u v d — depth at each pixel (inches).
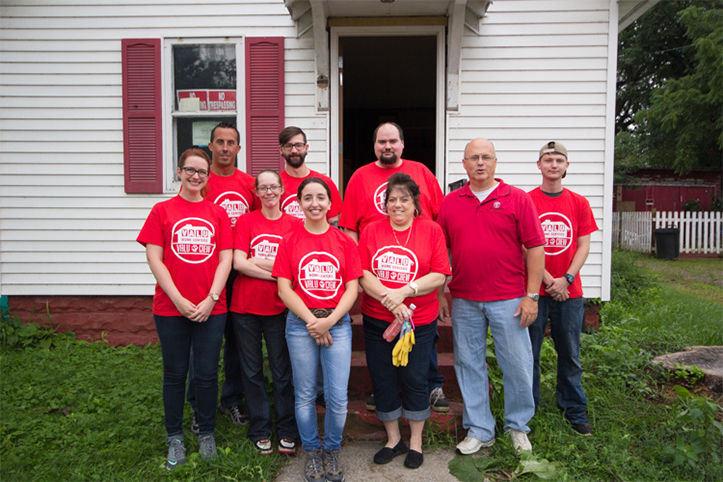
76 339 218.4
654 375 171.9
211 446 122.4
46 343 210.8
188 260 116.0
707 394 159.0
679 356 179.2
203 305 115.1
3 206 217.3
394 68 337.4
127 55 213.8
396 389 123.0
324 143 215.8
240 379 140.6
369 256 120.1
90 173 217.3
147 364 191.3
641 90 763.4
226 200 135.3
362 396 147.1
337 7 200.5
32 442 133.3
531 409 125.4
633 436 134.8
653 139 688.4
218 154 134.4
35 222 217.8
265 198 123.6
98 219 217.9
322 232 116.7
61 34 213.8
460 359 128.9
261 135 215.9
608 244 212.1
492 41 211.3
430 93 404.8
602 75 209.0
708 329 224.8
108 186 217.6
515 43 210.8
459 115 212.8
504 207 119.6
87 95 215.6
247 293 123.6
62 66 214.7
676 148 633.0
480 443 127.6
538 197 134.9
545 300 131.6
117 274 218.5
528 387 123.7
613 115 209.5
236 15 213.5
